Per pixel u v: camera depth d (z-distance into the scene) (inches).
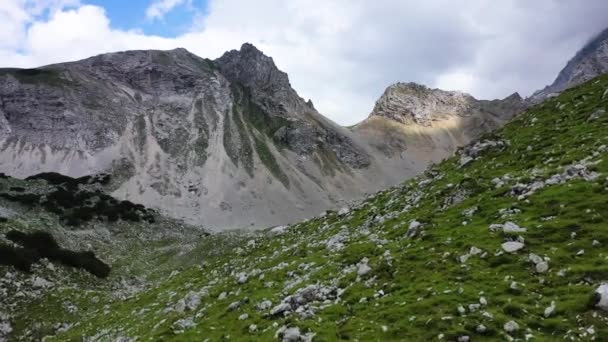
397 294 925.2
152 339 1123.9
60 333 1845.5
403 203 1737.2
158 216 5369.1
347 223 1878.7
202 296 1429.6
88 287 2613.2
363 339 772.6
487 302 781.9
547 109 2041.1
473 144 2041.1
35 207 4261.8
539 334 663.1
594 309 677.9
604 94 1811.0
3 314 1968.5
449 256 1023.6
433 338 719.1
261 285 1333.7
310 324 882.8
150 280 3171.8
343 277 1132.5
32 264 2506.2
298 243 1876.2
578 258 844.0
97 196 5260.8
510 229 1033.5
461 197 1430.9
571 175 1229.1
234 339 955.3
